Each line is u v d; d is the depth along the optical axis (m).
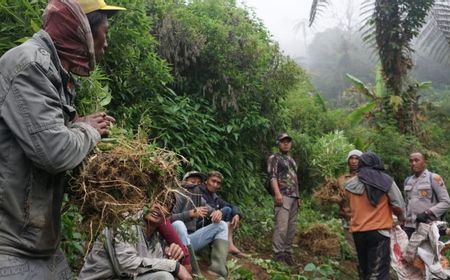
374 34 12.47
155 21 7.02
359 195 5.68
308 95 12.39
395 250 5.84
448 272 5.41
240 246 6.82
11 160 1.77
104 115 2.04
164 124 6.20
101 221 2.00
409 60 12.23
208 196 5.76
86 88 2.86
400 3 11.89
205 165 6.79
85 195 1.96
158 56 6.74
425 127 13.37
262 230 7.41
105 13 2.09
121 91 5.78
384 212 5.59
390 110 12.09
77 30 1.93
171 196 2.21
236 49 7.55
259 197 8.14
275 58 8.16
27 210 1.79
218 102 7.41
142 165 2.07
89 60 2.00
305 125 11.10
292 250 7.04
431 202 6.30
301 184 9.66
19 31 4.25
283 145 6.83
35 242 1.82
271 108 8.26
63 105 1.87
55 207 1.91
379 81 12.55
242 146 7.89
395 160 10.78
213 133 7.01
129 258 3.13
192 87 7.39
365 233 5.61
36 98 1.73
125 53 5.50
